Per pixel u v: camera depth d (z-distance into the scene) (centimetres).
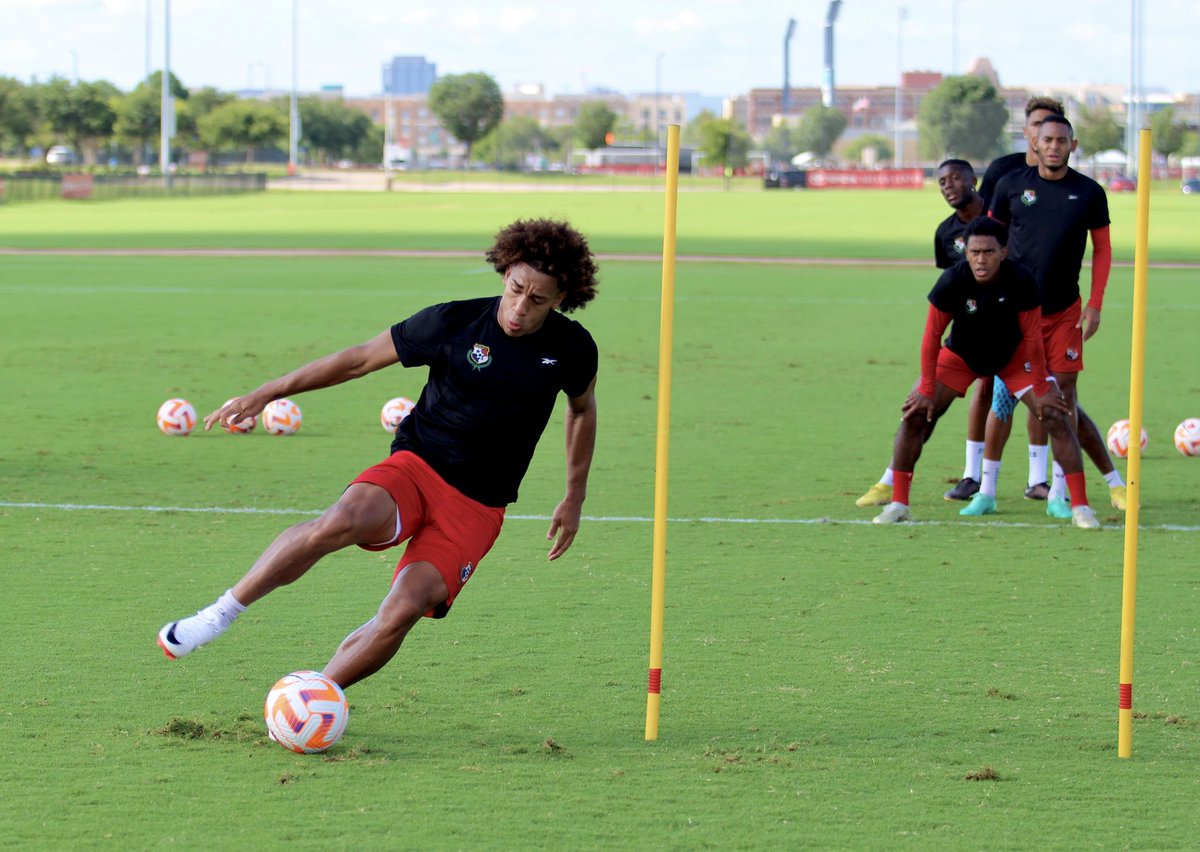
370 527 561
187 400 1600
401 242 4297
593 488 1163
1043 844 492
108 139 13862
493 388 577
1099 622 795
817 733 608
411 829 497
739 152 13212
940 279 1017
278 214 5981
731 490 1160
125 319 2388
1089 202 1059
